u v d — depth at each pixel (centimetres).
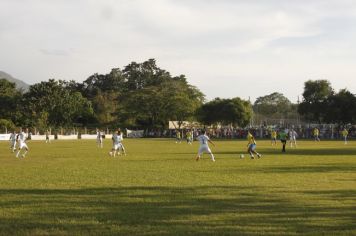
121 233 938
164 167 2388
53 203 1263
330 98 9894
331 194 1419
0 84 12056
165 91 12000
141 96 11800
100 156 3372
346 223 1024
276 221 1042
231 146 5091
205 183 1691
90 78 16900
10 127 9688
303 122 12594
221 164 2580
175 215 1104
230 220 1052
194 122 12094
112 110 12775
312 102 10156
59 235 925
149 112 11812
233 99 11812
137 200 1311
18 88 13862
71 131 10888
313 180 1784
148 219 1061
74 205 1234
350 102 9569
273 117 15675
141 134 11575
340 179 1817
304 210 1164
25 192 1464
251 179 1822
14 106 11262
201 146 2850
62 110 11525
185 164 2586
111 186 1609
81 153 3806
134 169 2272
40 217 1082
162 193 1443
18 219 1062
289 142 6444
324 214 1117
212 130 10062
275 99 18262
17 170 2225
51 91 11594
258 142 6712
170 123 12012
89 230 962
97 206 1218
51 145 5800
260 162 2731
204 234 930
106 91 15325
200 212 1138
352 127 9206
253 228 978
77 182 1727
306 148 4656
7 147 5125
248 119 11719
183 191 1484
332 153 3722
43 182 1727
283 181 1752
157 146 5288
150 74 16925
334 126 10169
